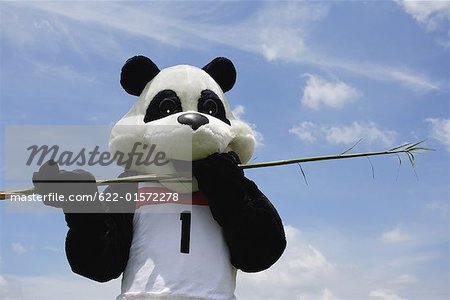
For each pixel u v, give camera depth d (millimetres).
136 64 6414
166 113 6031
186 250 5711
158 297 5508
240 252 5844
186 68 6340
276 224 5906
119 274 5965
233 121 6367
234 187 5734
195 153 5742
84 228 5570
